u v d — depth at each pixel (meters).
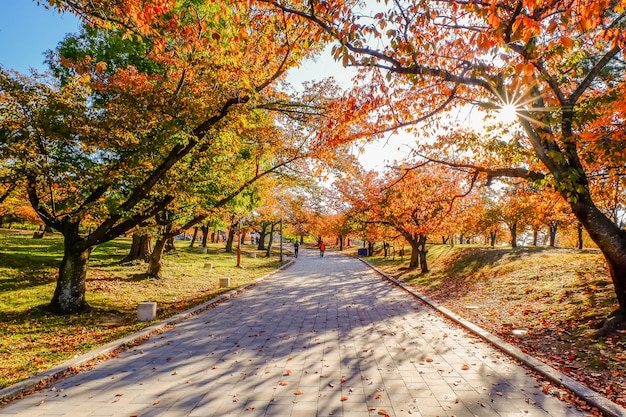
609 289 9.23
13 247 21.58
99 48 13.11
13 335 8.23
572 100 7.57
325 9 5.30
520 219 27.97
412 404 4.77
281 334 8.59
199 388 5.39
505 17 5.12
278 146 13.79
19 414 4.64
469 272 17.94
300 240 86.19
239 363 6.51
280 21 6.91
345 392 5.19
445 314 10.57
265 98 10.70
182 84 9.98
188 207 15.83
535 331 7.96
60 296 10.53
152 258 17.44
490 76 5.95
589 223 7.32
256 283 18.95
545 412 4.52
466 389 5.25
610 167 6.55
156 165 10.34
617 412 4.30
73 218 9.70
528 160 8.88
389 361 6.55
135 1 6.73
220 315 10.93
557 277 12.17
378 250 51.34
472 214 19.91
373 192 20.61
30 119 8.93
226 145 11.22
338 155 11.77
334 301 13.46
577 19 4.30
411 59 5.88
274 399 4.98
